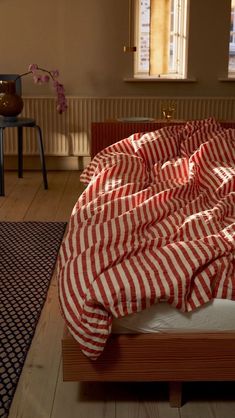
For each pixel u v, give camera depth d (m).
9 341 2.15
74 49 4.68
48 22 4.62
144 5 4.75
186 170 2.78
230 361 1.68
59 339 2.19
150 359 1.67
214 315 1.68
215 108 4.73
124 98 4.70
